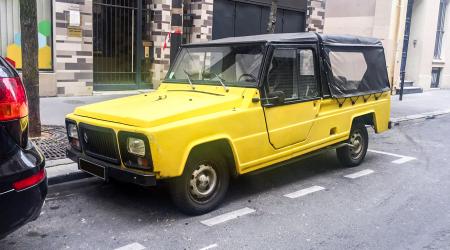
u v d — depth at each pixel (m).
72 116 5.35
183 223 4.81
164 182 4.96
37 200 3.54
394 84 17.45
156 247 4.25
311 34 6.27
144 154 4.45
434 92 19.42
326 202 5.59
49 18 10.97
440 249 4.33
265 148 5.48
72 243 4.30
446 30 20.91
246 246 4.31
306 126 6.02
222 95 5.40
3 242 4.30
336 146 6.66
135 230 4.61
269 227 4.77
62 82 11.27
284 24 16.42
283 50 5.67
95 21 12.11
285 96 5.71
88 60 11.60
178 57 6.37
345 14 17.91
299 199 5.67
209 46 6.07
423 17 18.80
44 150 6.73
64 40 11.11
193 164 4.84
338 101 6.53
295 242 4.42
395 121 11.91
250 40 5.73
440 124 12.16
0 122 3.35
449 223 4.99
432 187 6.31
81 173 6.05
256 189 6.02
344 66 6.71
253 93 5.29
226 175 5.24
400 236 4.61
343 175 6.80
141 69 13.20
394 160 7.88
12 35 10.70
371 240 4.50
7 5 10.55
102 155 4.98
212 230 4.66
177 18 13.31
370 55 7.34
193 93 5.64
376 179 6.64
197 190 4.96
